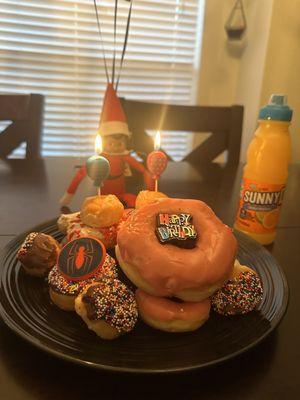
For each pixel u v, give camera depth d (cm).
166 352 21
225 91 91
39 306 24
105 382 20
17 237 31
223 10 84
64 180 50
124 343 22
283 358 22
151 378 20
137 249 23
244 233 35
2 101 59
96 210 29
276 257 34
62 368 21
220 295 24
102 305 21
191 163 62
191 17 85
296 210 46
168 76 90
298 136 81
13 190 46
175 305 23
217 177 56
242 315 24
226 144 66
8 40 81
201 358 20
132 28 83
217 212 44
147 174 40
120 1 80
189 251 23
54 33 82
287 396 20
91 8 80
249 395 20
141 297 24
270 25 72
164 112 63
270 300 26
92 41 83
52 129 90
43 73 85
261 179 34
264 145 34
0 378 20
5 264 28
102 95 89
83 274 24
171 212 26
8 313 22
